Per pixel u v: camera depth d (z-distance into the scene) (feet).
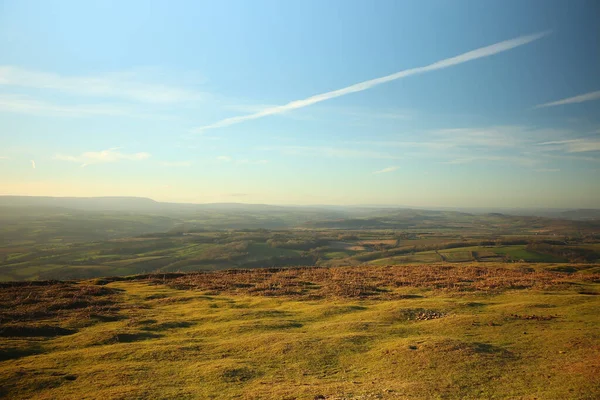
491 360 52.01
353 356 57.72
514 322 72.90
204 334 72.43
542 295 103.60
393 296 108.88
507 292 111.04
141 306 98.63
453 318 76.23
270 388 45.29
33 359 57.72
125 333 70.74
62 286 122.21
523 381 44.68
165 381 48.39
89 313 86.74
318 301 105.19
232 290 125.18
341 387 45.06
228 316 86.38
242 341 65.26
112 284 138.51
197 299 107.45
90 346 65.16
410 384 44.98
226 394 43.86
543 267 179.63
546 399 39.24
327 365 54.49
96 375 50.52
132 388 45.65
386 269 173.88
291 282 136.56
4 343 64.23
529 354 54.75
